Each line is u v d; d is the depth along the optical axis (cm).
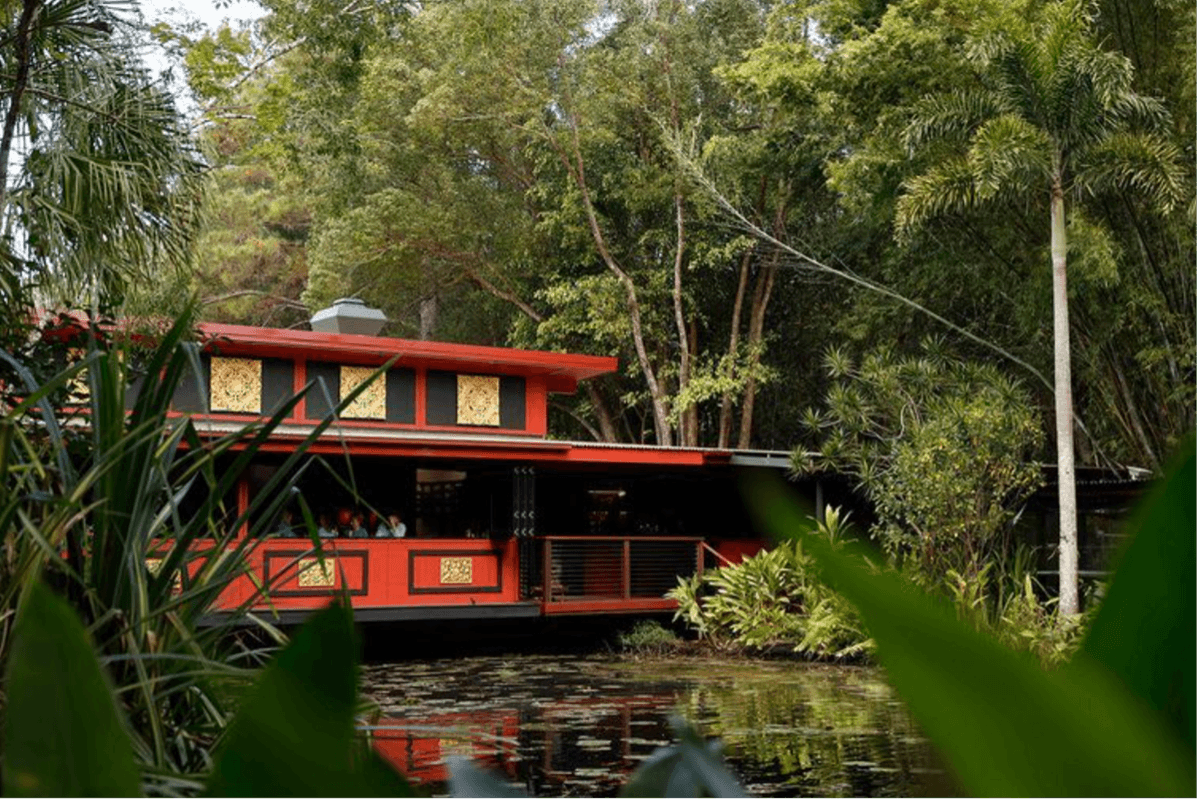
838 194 2539
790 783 725
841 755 832
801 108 2156
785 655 1606
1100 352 1941
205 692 238
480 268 2739
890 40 1897
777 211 2581
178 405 1513
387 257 2647
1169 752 26
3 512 204
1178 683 27
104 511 230
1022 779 26
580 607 1708
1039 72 1534
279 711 28
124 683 231
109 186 807
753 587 1680
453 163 2744
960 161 1733
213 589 242
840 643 1542
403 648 1772
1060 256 1568
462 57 2445
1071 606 1495
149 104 873
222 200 2909
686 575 1820
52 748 28
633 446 1703
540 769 780
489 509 1778
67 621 28
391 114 2611
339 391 1623
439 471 1864
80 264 793
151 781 190
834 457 1717
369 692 1205
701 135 2547
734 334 2605
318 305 2753
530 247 2716
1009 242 1955
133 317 822
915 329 2436
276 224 3384
